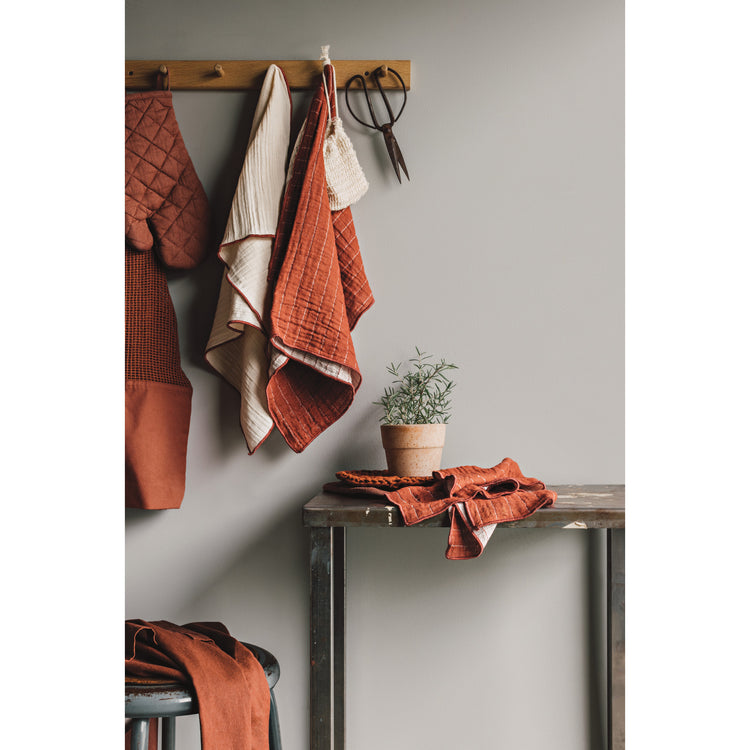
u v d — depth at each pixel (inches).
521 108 57.3
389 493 46.3
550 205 57.2
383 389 57.5
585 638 56.2
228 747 37.6
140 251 54.7
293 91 57.7
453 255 57.6
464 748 56.5
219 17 58.2
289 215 53.0
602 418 57.1
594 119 57.1
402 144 57.6
